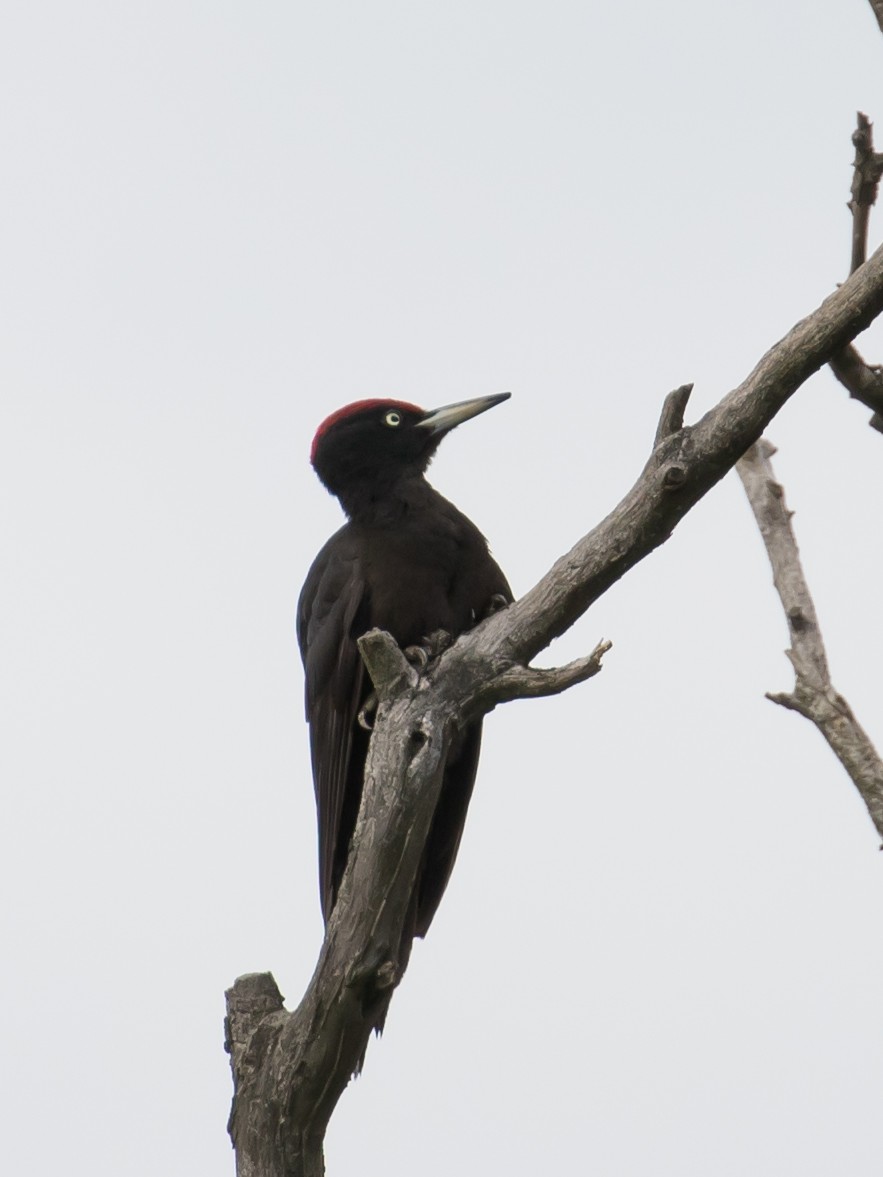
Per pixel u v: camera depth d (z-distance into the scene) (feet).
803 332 26.91
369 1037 29.17
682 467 27.37
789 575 30.45
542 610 28.76
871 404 30.12
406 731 28.73
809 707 29.14
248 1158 29.40
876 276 26.53
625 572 28.66
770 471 31.60
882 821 27.73
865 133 29.27
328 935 28.76
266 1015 30.17
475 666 29.01
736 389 27.48
